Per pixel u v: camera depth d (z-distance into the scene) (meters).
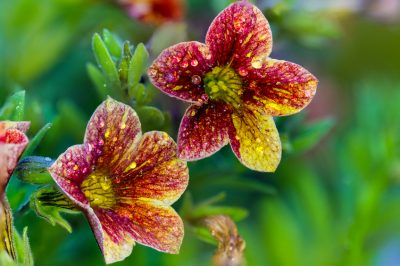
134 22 0.32
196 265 0.32
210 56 0.24
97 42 0.25
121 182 0.24
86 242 0.31
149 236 0.23
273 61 0.24
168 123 0.26
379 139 0.32
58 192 0.24
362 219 0.32
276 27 0.31
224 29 0.24
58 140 0.30
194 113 0.24
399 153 0.32
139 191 0.24
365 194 0.32
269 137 0.24
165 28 0.27
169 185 0.24
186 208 0.26
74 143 0.31
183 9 0.31
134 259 0.29
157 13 0.30
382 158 0.32
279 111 0.24
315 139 0.29
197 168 0.29
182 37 0.27
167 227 0.24
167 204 0.24
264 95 0.24
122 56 0.25
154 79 0.24
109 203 0.24
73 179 0.23
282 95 0.24
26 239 0.23
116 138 0.23
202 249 0.32
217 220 0.26
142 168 0.24
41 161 0.24
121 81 0.25
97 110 0.23
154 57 0.27
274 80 0.24
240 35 0.24
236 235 0.25
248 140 0.24
